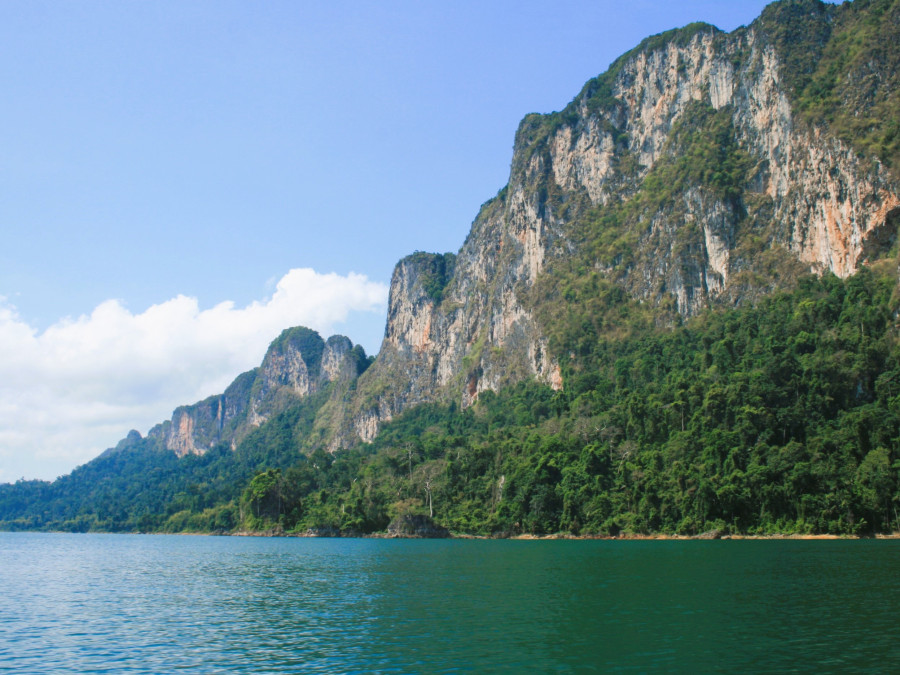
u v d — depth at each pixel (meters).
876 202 186.50
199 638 46.97
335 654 41.75
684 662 38.53
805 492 130.12
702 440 148.88
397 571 83.19
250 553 123.69
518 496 159.62
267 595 65.88
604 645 42.44
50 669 39.88
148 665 40.31
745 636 44.06
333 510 188.00
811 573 72.19
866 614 50.31
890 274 174.75
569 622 49.19
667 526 140.12
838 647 41.16
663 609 53.44
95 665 40.62
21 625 52.94
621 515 145.62
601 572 77.00
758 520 133.12
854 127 199.25
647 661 38.84
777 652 40.22
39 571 95.56
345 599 62.06
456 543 141.38
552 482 160.38
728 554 95.44
